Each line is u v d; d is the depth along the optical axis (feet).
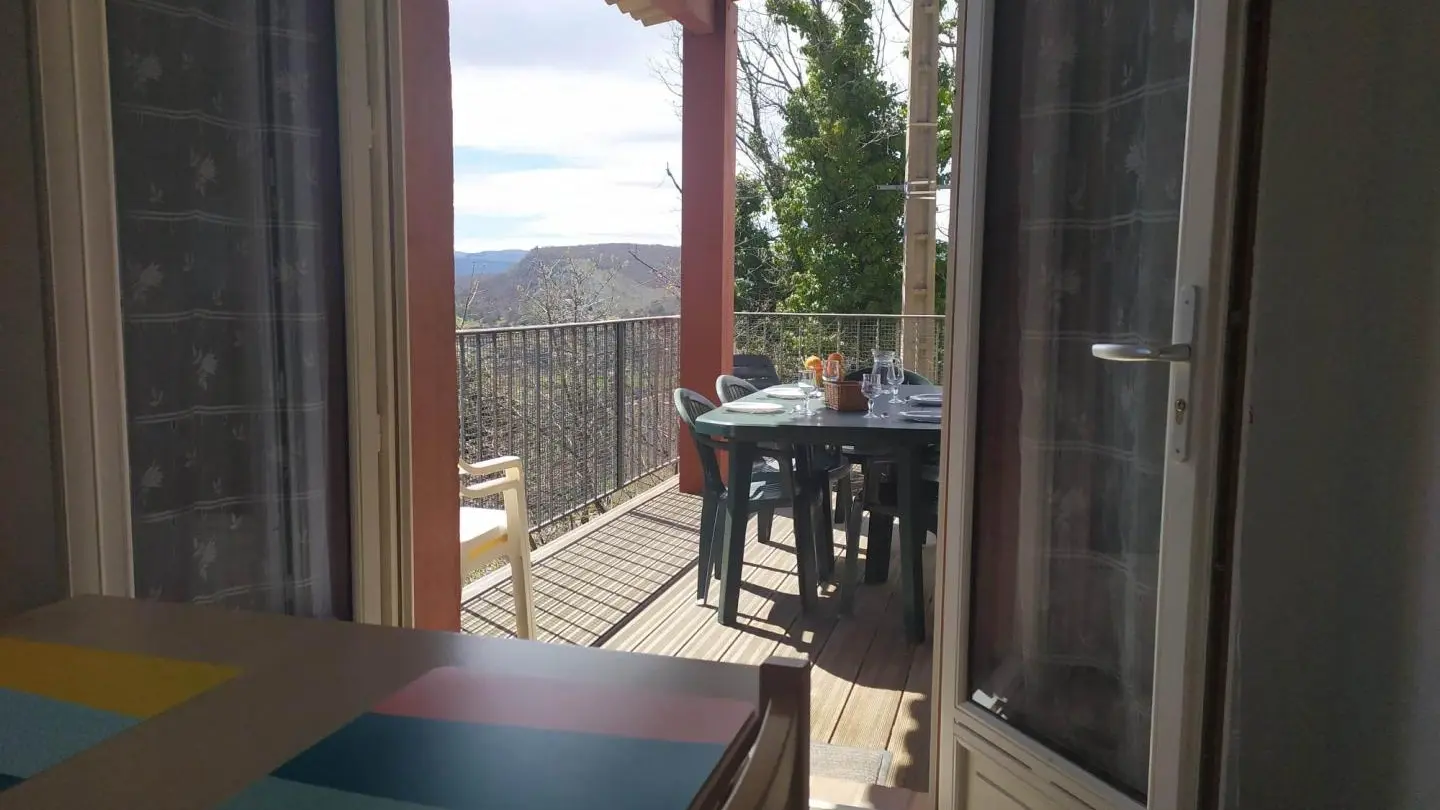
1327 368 5.19
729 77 18.16
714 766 2.68
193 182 6.16
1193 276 4.17
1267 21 3.98
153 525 6.06
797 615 11.89
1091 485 5.95
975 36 5.99
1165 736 4.45
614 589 13.02
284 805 2.46
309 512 7.00
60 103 5.13
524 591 10.36
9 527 4.78
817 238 35.65
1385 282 4.96
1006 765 6.07
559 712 3.05
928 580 13.29
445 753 2.75
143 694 3.21
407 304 7.57
